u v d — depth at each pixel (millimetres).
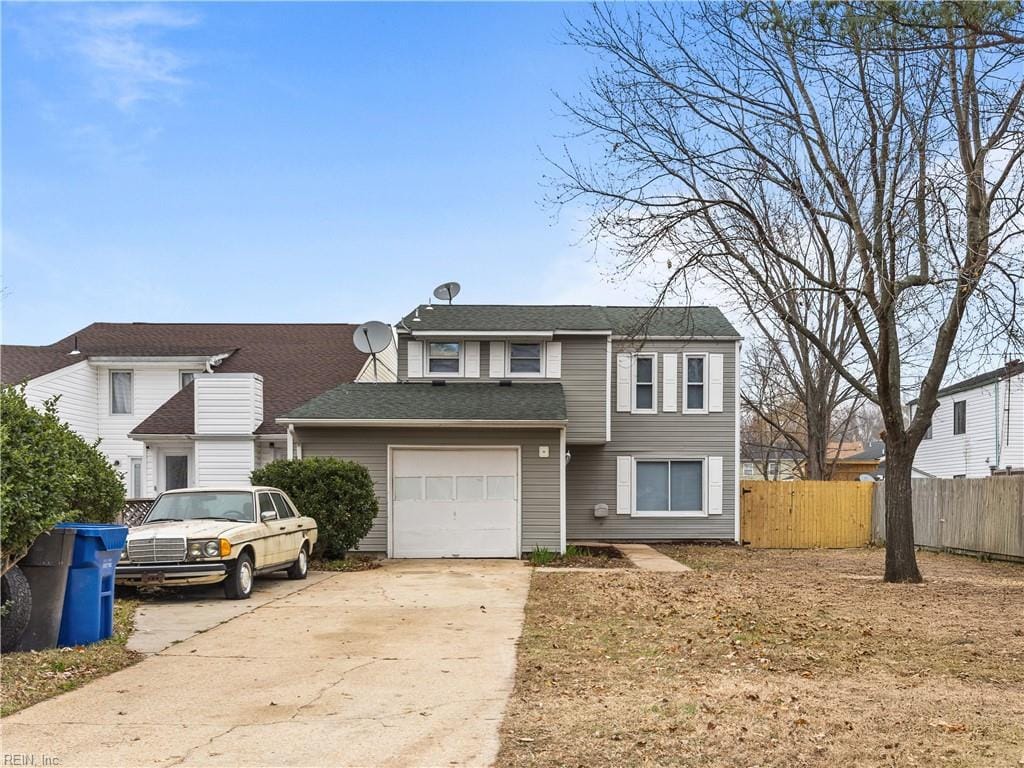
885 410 16750
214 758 6250
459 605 13367
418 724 7047
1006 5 10633
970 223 14828
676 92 15820
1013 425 33625
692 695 7855
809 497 27969
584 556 21203
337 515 18828
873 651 9898
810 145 16469
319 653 9852
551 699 7781
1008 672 8852
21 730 6875
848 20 12641
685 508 26734
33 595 9562
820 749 6316
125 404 28266
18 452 8555
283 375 28125
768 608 13070
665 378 26781
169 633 11047
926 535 25688
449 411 21359
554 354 24922
